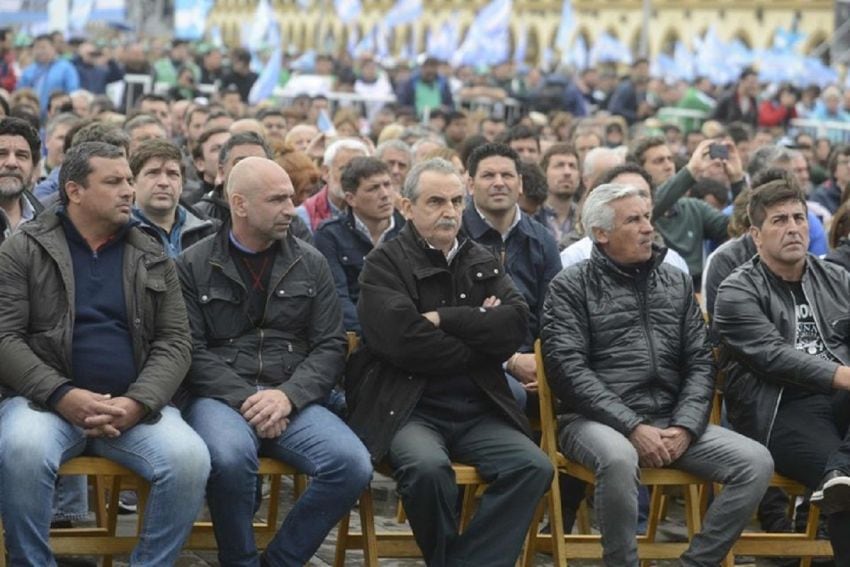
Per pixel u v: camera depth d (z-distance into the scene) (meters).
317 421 10.97
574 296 11.86
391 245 11.61
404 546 11.54
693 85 42.09
